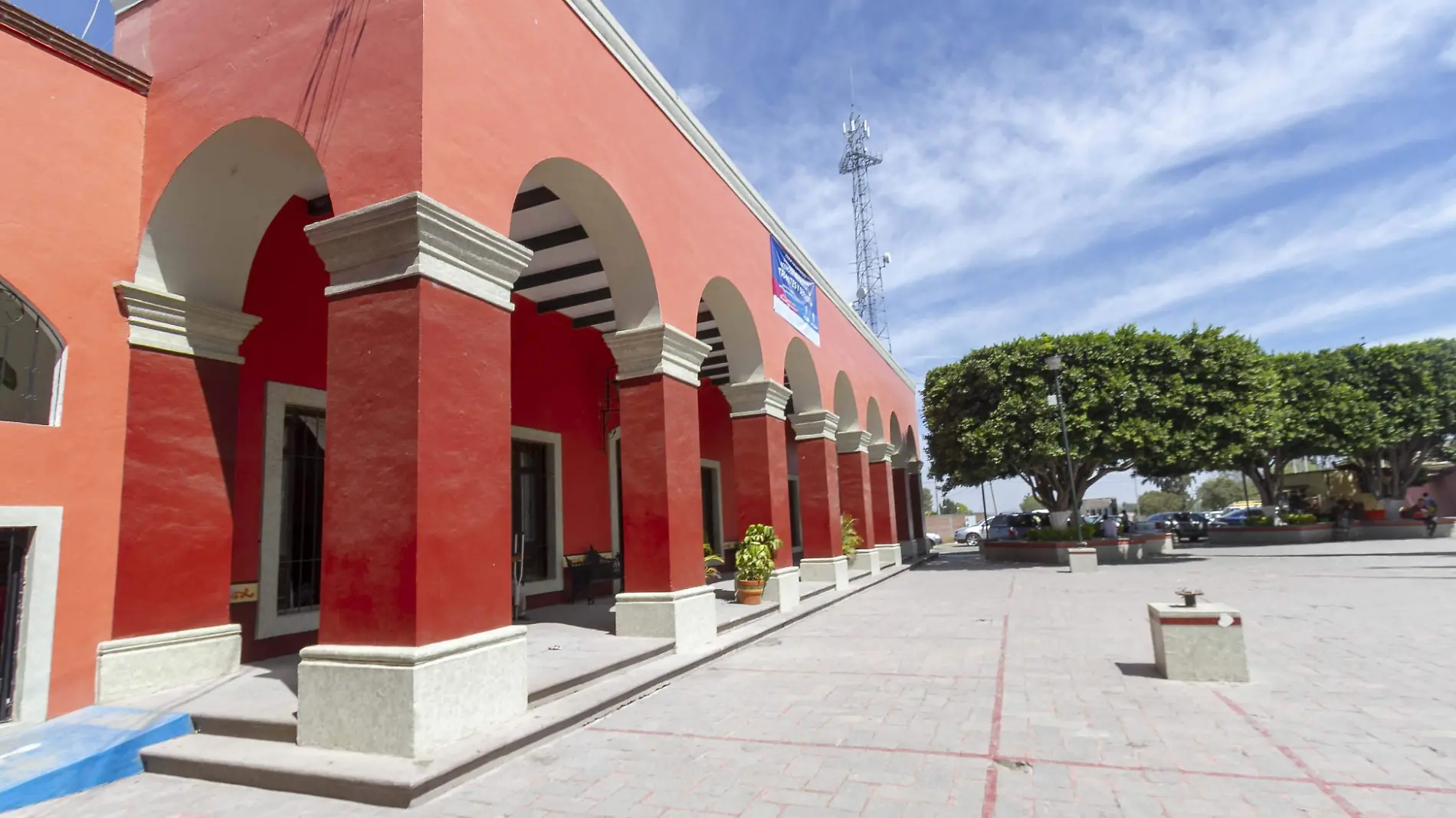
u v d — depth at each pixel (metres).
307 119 5.48
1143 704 5.50
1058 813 3.61
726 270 10.38
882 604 12.12
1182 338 19.27
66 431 5.58
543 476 11.60
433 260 4.97
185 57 6.26
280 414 7.62
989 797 3.84
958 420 20.58
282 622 7.38
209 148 6.08
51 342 5.67
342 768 4.21
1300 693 5.66
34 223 5.55
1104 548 20.20
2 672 5.11
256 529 7.23
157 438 6.13
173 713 5.19
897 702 5.79
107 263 5.96
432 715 4.48
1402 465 26.70
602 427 13.12
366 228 4.95
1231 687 5.92
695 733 5.15
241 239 6.71
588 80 7.27
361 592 4.71
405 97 5.07
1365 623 8.63
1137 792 3.84
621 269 8.28
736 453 11.20
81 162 5.87
